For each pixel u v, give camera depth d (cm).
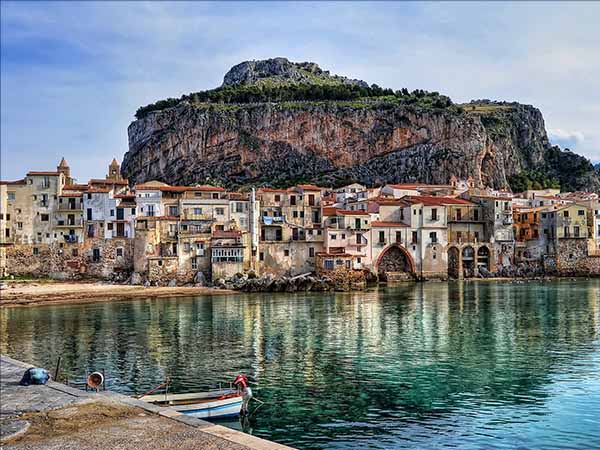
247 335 6912
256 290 12369
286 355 5753
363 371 5084
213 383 4691
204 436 2455
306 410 4009
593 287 13050
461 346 6166
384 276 14725
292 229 14262
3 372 4044
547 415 3869
